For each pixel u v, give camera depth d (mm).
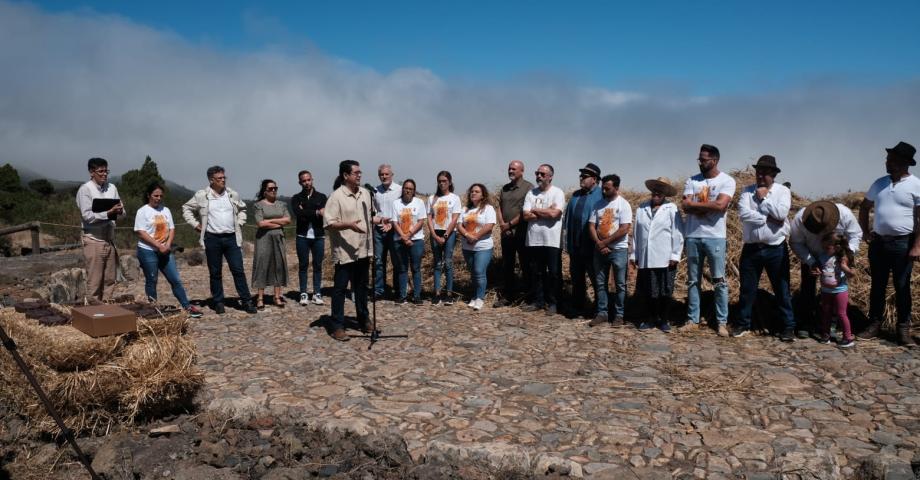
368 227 7562
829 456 4105
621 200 8086
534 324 8328
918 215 6492
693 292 7789
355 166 7445
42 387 4773
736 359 6488
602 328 8039
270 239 9367
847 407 5043
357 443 4477
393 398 5344
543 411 5043
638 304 9133
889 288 7719
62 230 20281
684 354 6742
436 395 5430
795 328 7406
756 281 7367
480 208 9398
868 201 7027
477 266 9406
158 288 11867
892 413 4891
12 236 19703
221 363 6504
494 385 5715
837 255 6668
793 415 4902
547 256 8883
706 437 4504
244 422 4922
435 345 7207
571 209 8820
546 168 8875
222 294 9195
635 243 7980
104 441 4836
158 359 5035
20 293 10617
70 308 5793
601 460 4168
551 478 3949
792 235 7184
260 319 8719
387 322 8484
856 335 7191
